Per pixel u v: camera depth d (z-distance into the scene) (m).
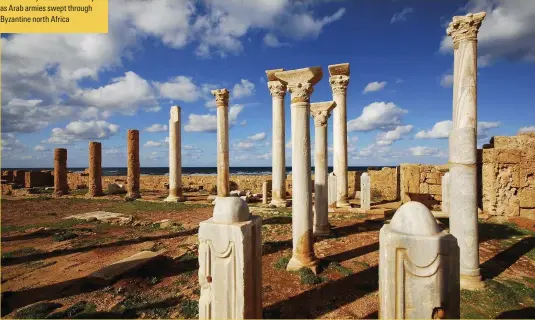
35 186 31.53
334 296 5.93
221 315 4.40
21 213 16.16
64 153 23.94
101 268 7.43
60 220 14.16
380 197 21.44
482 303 5.57
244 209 4.71
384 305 3.79
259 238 4.78
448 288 3.60
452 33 7.69
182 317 5.23
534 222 11.40
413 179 16.77
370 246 9.11
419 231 3.74
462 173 6.41
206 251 4.50
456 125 7.43
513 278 6.74
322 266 7.41
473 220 6.34
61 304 5.76
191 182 31.09
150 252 8.28
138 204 18.77
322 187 10.23
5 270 7.64
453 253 3.58
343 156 15.11
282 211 14.74
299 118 7.26
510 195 12.35
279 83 15.90
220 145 17.12
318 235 10.23
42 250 9.36
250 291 4.48
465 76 7.32
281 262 7.69
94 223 13.42
